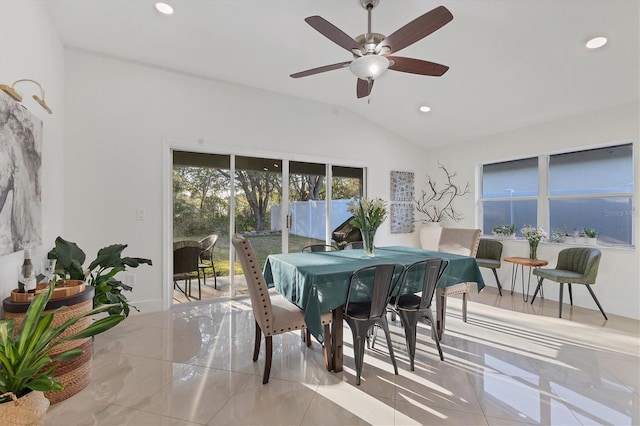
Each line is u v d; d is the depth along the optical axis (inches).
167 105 144.6
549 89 136.9
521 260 157.5
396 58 85.0
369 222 116.3
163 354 102.0
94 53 130.7
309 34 118.6
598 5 91.2
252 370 92.4
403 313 98.0
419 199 226.7
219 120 156.3
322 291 83.7
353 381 86.7
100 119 131.8
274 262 114.7
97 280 104.6
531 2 94.0
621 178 143.6
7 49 79.4
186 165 151.3
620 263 139.4
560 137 159.9
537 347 107.9
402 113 186.4
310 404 76.5
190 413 72.7
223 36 120.3
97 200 131.6
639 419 71.2
